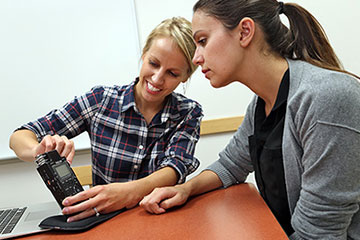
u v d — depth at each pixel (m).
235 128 1.76
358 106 0.57
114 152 1.01
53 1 1.59
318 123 0.58
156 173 0.86
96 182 1.06
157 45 0.88
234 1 0.68
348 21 1.84
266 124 0.76
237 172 0.91
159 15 1.69
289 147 0.66
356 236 0.65
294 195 0.70
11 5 1.55
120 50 1.66
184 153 0.96
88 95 1.02
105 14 1.63
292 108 0.64
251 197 0.75
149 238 0.55
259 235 0.53
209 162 1.78
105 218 0.66
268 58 0.71
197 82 1.73
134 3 1.65
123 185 0.74
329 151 0.58
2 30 1.55
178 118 1.04
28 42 1.58
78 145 1.63
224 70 0.71
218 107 1.76
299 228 0.64
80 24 1.62
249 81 0.74
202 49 0.73
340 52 1.86
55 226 0.61
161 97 0.97
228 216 0.63
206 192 0.85
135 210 0.72
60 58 1.61
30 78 1.59
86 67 1.63
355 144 0.57
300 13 0.72
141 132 1.01
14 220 0.71
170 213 0.68
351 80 0.59
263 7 0.69
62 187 0.65
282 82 0.69
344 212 0.59
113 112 1.02
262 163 0.77
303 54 0.71
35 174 1.61
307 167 0.62
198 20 0.71
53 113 0.98
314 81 0.62
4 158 1.56
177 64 0.89
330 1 1.82
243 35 0.68
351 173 0.58
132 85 1.04
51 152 0.70
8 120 1.58
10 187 1.59
